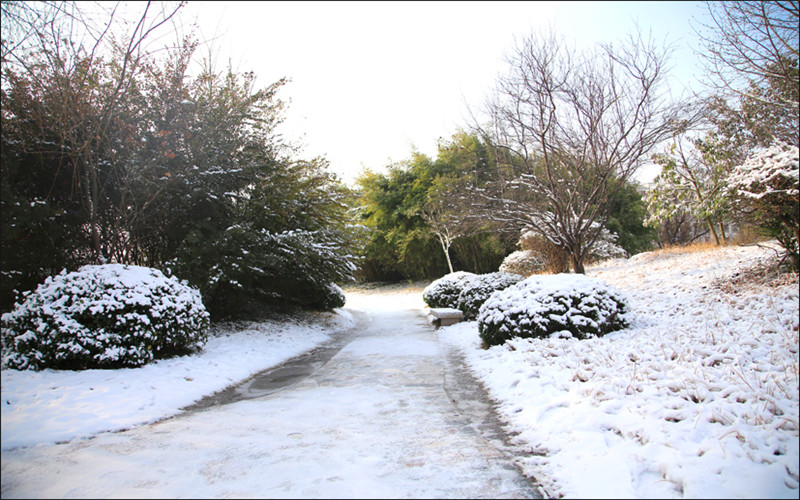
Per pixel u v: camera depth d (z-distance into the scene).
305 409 4.45
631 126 8.84
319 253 9.77
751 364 3.85
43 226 6.20
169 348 6.36
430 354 7.41
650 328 5.96
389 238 25.20
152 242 8.48
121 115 7.02
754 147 7.49
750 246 9.95
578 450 3.07
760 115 5.91
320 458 3.13
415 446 3.37
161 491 2.64
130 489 2.66
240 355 7.09
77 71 6.22
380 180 26.25
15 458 3.17
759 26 5.10
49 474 2.89
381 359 7.09
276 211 9.81
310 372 6.41
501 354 6.26
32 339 5.29
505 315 6.77
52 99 5.77
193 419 4.18
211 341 7.71
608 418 3.41
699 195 9.55
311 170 10.97
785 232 6.06
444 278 14.56
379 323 13.01
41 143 6.12
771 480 2.36
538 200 10.73
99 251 6.80
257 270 8.67
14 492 2.64
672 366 4.20
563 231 9.66
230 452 3.26
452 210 11.19
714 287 7.05
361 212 25.27
